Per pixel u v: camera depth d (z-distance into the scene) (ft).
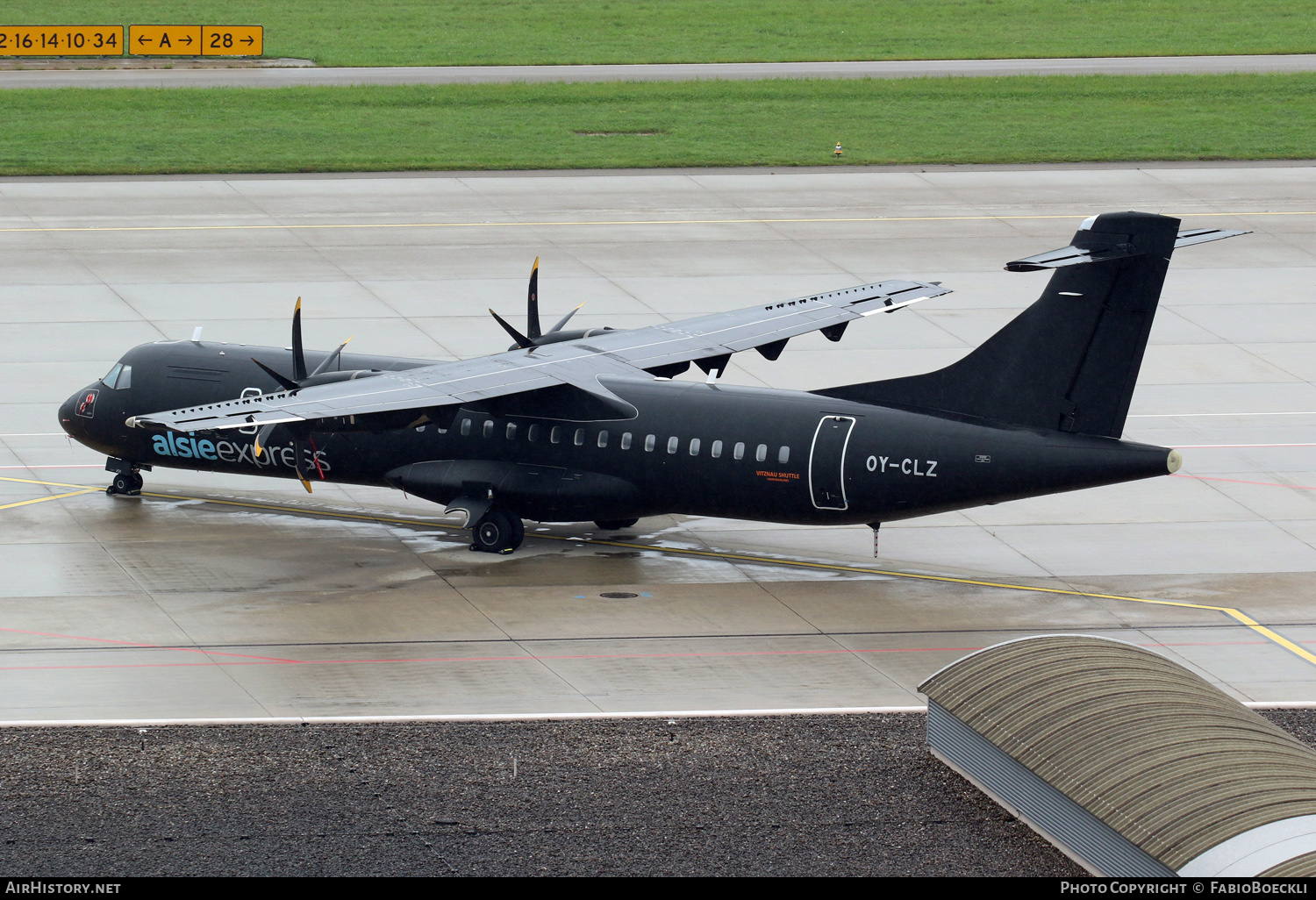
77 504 314.76
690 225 534.37
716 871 176.65
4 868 172.35
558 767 203.21
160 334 411.75
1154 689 195.11
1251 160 640.17
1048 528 314.35
